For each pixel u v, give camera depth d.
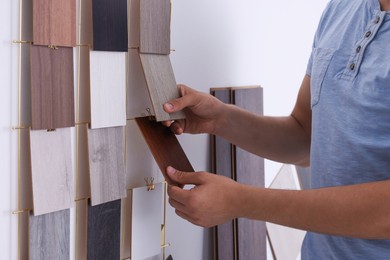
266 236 1.78
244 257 1.56
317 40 1.13
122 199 1.20
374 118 0.88
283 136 1.25
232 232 1.53
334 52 0.98
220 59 1.47
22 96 0.96
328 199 0.82
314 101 1.02
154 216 1.24
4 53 0.92
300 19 1.85
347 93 0.93
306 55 1.92
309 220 0.84
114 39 1.06
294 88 1.87
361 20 0.95
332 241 1.01
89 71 1.05
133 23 1.16
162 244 1.30
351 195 0.81
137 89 1.19
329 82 0.98
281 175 1.89
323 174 1.00
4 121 0.94
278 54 1.75
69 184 1.01
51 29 0.94
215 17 1.43
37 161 0.95
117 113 1.10
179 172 0.96
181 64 1.34
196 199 0.88
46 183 0.97
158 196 1.25
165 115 1.06
